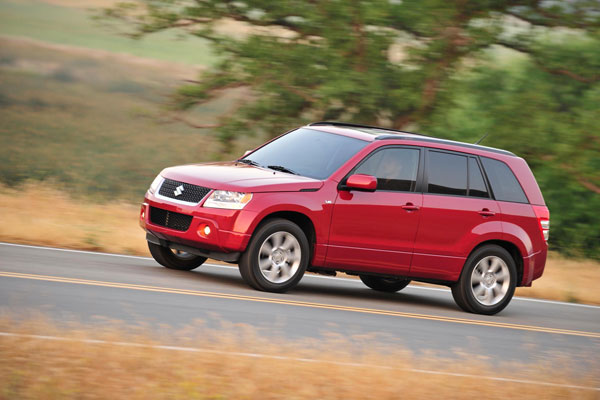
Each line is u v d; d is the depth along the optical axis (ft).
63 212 110.83
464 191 75.25
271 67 132.05
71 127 351.05
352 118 135.03
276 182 67.31
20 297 51.98
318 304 65.57
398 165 72.38
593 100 136.15
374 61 131.85
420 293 85.92
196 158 139.85
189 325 50.24
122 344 41.37
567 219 154.61
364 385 39.58
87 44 535.19
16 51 517.14
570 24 136.98
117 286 60.85
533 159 135.44
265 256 66.74
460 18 133.69
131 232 100.48
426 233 72.64
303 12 131.03
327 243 68.80
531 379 46.68
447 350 54.60
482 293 75.82
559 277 112.37
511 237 76.79
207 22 135.33
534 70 142.20
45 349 38.47
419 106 132.26
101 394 33.76
